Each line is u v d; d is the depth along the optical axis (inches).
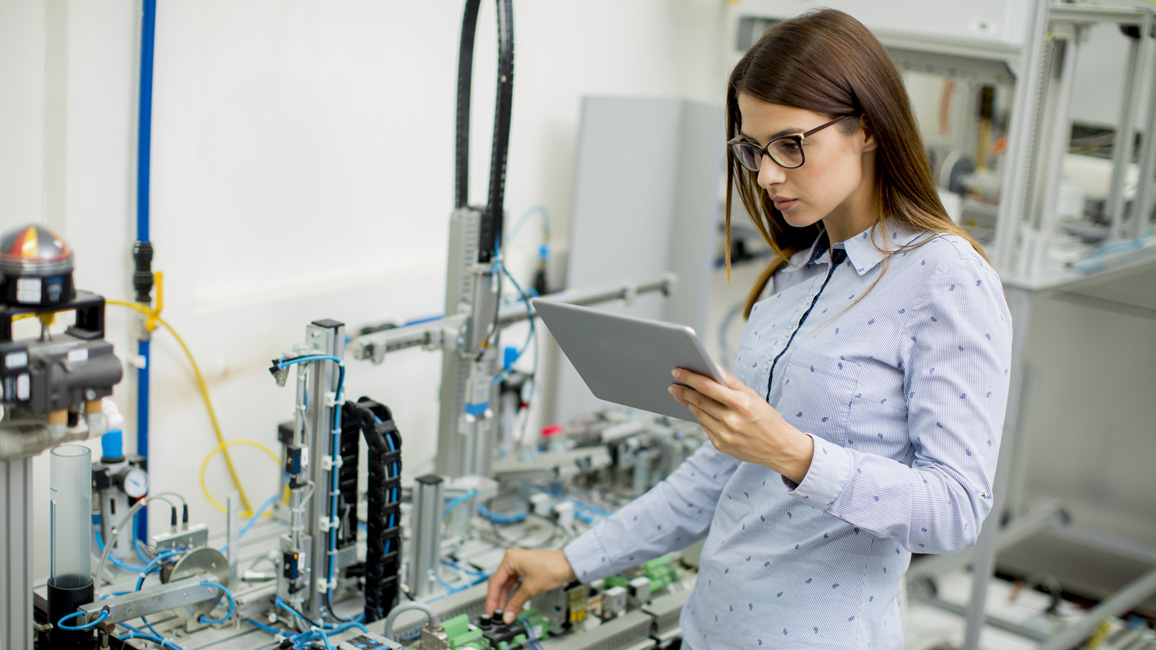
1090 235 118.6
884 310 48.8
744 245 136.9
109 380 46.5
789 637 52.3
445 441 80.6
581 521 85.7
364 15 89.3
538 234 113.2
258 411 85.7
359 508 80.3
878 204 50.1
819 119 46.1
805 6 109.4
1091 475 143.1
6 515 47.1
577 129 114.0
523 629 64.9
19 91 68.3
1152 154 114.7
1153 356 134.3
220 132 80.7
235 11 79.5
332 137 89.4
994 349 46.2
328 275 92.4
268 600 64.5
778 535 53.1
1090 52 135.4
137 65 72.5
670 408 50.7
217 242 82.7
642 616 71.5
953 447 45.9
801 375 50.9
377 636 58.8
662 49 122.6
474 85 101.2
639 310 119.4
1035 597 131.3
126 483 67.9
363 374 92.4
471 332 75.5
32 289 43.3
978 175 135.9
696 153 116.6
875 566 51.5
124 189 74.1
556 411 115.1
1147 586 121.2
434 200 101.0
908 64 108.9
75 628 55.2
